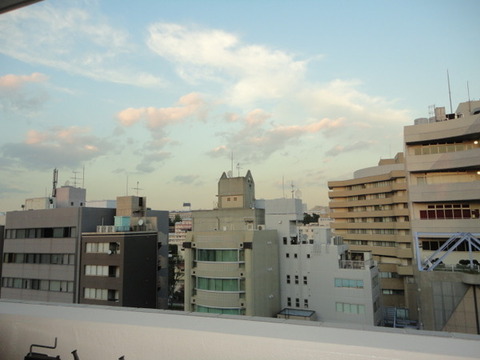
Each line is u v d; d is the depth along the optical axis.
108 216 35.72
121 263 30.03
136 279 31.41
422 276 25.23
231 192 42.66
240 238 30.59
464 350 2.33
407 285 51.19
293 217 36.06
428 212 32.22
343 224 68.06
